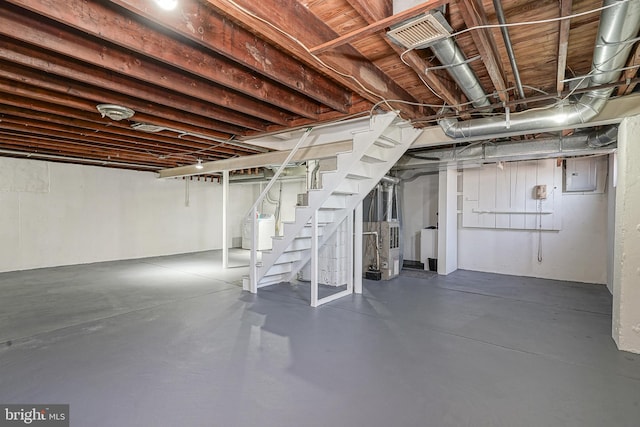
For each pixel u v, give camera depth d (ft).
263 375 8.44
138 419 6.67
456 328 11.82
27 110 12.04
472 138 12.12
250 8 5.85
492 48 7.32
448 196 21.84
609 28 5.80
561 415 6.87
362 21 7.18
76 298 15.46
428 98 11.86
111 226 26.48
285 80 9.02
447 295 16.35
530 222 21.01
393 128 13.66
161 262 25.95
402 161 19.13
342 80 8.73
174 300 15.24
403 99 11.23
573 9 6.54
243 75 9.55
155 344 10.30
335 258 18.11
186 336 10.95
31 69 9.05
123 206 27.14
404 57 7.39
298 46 6.86
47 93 10.30
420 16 5.85
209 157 22.18
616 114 9.79
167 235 30.12
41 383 7.98
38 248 22.85
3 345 10.13
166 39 7.63
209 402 7.27
